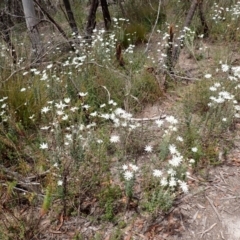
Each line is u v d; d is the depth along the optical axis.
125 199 2.56
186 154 2.93
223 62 4.66
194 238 2.29
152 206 2.39
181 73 4.60
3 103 3.60
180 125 3.34
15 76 4.14
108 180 2.63
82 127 2.78
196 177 2.80
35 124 3.37
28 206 2.57
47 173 2.75
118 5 8.34
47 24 7.57
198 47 5.57
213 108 3.14
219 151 3.07
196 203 2.56
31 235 2.32
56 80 3.92
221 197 2.61
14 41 5.97
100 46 4.94
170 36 4.64
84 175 2.65
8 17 6.56
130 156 3.01
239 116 3.22
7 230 2.30
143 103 4.00
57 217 2.46
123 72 4.42
